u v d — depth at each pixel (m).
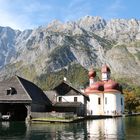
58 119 73.00
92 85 133.38
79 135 45.31
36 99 83.81
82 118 84.12
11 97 77.94
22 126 60.41
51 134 46.50
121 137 42.91
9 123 68.38
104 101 129.88
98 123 71.56
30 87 88.69
